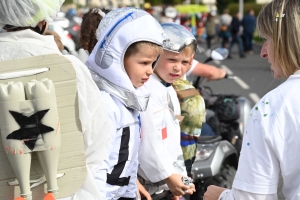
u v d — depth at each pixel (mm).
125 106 2562
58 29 7664
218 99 5285
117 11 2652
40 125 1968
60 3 2234
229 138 5082
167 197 3264
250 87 12617
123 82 2521
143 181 3047
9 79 1988
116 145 2523
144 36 2539
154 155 2869
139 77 2621
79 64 2133
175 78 3137
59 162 2068
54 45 2182
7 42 2117
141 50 2561
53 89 1988
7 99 1937
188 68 3197
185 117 3305
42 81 1974
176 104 3160
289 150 1935
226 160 4430
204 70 4918
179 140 3123
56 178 2043
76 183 2098
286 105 1965
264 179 1966
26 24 2152
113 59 2529
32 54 2107
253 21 24359
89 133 2148
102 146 2223
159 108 3006
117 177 2551
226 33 26031
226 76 5102
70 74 2027
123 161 2555
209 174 4031
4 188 2051
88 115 2111
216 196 2307
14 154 1969
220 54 4805
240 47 22766
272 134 1945
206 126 4770
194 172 4008
